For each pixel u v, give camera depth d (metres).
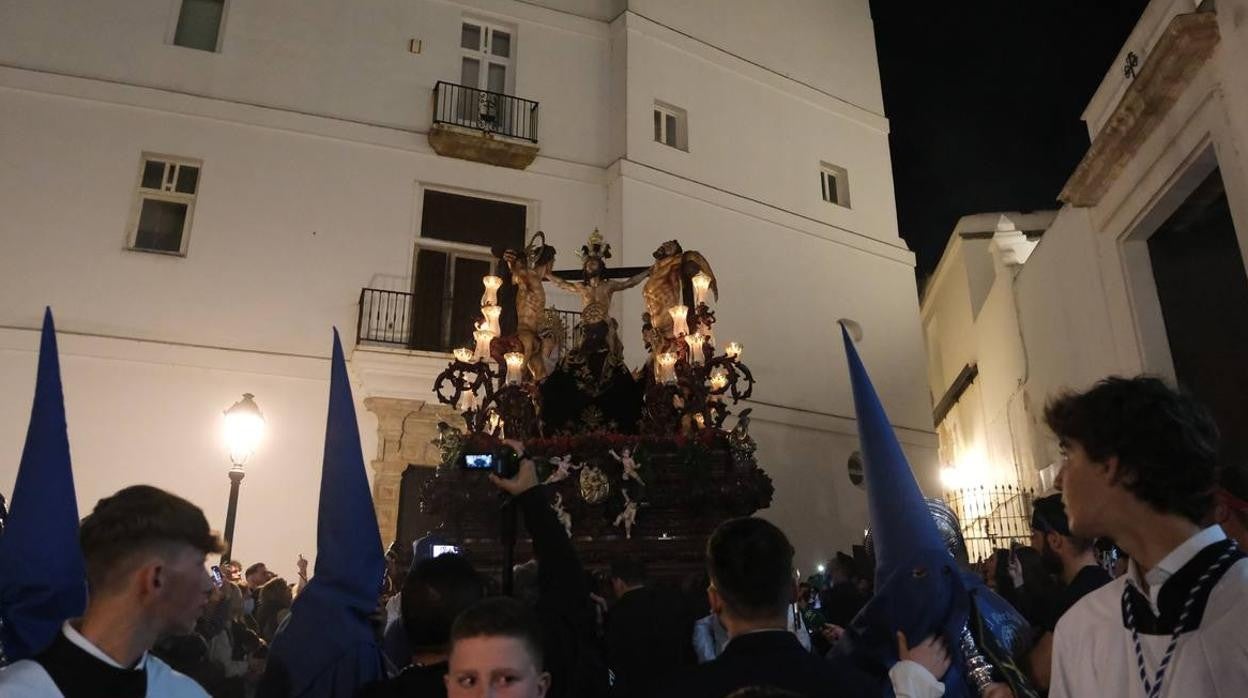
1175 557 1.80
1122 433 1.86
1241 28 8.27
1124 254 10.93
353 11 14.09
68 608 2.23
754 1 17.62
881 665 2.56
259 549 11.28
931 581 2.47
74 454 10.85
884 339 17.02
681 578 6.91
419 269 13.36
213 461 11.41
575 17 15.59
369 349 11.91
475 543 7.00
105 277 11.61
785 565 2.27
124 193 12.00
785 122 17.12
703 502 7.12
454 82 14.43
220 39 13.22
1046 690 2.64
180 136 12.50
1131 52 10.93
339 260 12.84
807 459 15.20
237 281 12.23
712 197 15.41
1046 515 3.64
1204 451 1.83
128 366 11.37
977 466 18.42
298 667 2.64
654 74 15.52
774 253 16.00
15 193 11.47
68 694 1.94
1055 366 13.52
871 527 2.69
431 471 12.09
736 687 2.07
